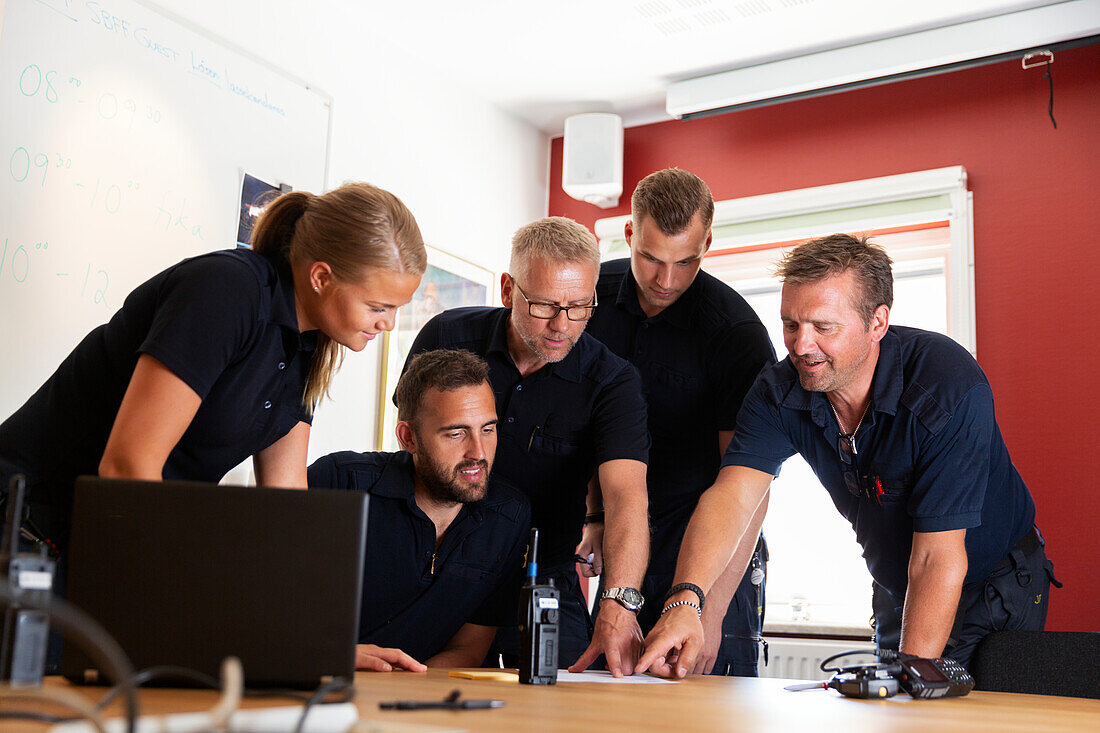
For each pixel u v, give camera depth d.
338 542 1.07
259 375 1.55
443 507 2.10
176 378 1.36
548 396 2.24
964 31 3.72
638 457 2.14
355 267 1.50
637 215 2.40
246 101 3.41
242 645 1.04
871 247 1.87
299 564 1.06
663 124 4.68
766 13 3.80
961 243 3.88
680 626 1.72
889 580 2.14
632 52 4.15
